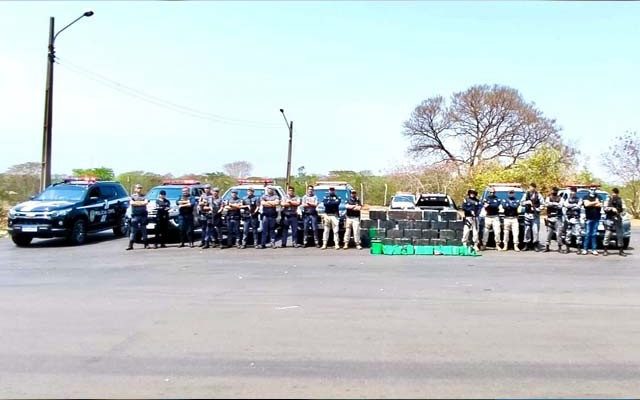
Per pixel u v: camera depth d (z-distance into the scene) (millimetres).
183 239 18250
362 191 44344
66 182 20516
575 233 16828
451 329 7641
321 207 19109
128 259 15117
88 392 5305
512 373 5859
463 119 55625
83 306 9062
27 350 6660
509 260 15141
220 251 17000
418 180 45625
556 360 6316
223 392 5289
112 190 21656
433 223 16781
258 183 21250
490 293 10281
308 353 6527
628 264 14398
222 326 7762
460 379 5664
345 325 7832
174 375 5777
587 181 39094
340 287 10844
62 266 13773
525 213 17516
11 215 18094
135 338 7152
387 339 7129
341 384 5504
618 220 16484
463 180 44375
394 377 5711
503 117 54344
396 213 16953
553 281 11656
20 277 12070
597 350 6707
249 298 9734
